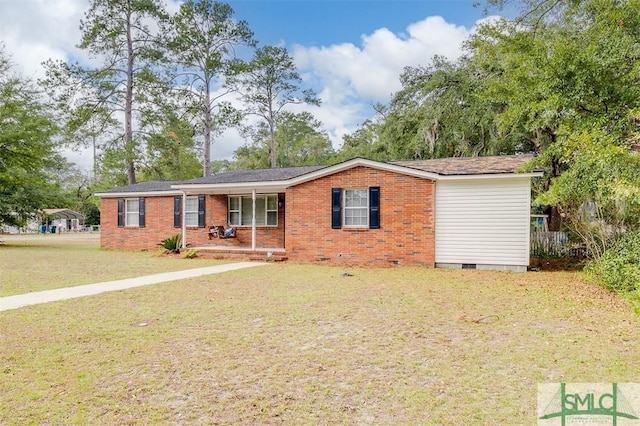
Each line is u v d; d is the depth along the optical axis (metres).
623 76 8.68
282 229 16.61
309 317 6.31
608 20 8.92
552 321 6.06
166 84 27.70
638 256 7.92
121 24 26.33
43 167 24.06
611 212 10.30
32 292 8.36
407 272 11.62
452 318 6.24
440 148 19.47
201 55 28.80
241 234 17.30
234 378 3.96
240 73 30.50
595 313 6.54
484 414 3.23
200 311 6.71
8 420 3.13
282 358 4.51
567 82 9.08
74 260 14.76
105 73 25.69
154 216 19.00
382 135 22.81
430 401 3.46
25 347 4.86
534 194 14.89
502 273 11.38
